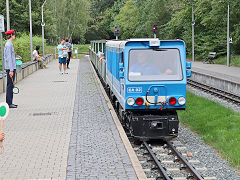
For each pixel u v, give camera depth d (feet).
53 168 25.09
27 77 84.23
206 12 151.12
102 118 41.16
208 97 67.10
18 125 37.76
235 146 32.63
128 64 34.81
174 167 28.76
